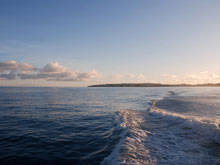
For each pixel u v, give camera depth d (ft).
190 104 58.59
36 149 18.20
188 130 24.43
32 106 57.36
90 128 27.40
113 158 15.20
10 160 15.47
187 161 14.21
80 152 17.25
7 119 34.88
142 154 15.49
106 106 57.93
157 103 62.13
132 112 41.60
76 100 83.15
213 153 15.98
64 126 28.86
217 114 38.32
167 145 18.07
